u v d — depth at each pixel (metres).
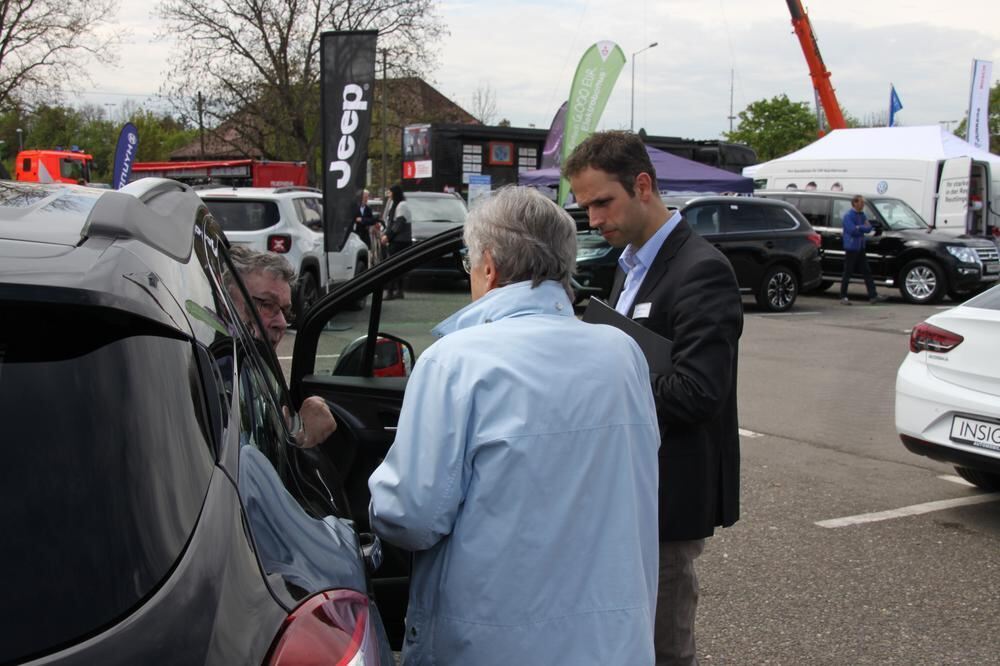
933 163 20.06
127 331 1.40
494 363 1.80
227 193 12.44
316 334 3.38
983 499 5.81
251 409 1.80
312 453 2.44
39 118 37.75
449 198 17.92
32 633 1.17
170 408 1.39
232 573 1.35
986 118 27.69
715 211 15.19
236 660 1.26
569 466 1.80
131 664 1.17
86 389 1.32
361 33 7.88
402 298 3.40
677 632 2.57
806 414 8.17
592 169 2.53
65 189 2.02
